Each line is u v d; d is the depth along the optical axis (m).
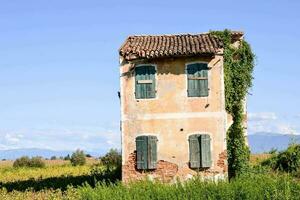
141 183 25.45
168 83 28.66
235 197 22.39
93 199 23.83
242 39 29.97
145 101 28.73
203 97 28.44
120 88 28.94
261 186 23.38
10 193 32.59
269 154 40.00
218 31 30.11
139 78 28.84
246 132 30.03
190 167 28.12
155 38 31.38
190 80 28.55
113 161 51.97
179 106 28.48
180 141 28.34
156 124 28.55
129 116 28.77
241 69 29.59
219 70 28.52
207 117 28.31
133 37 31.45
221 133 28.17
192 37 30.91
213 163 28.08
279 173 32.47
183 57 28.61
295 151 34.41
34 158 63.66
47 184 36.12
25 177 47.66
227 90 29.00
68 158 83.75
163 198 22.77
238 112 29.22
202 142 28.16
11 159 96.38
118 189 24.62
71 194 28.09
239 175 28.22
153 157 28.38
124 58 28.98
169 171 28.25
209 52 28.08
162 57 28.48
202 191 23.22
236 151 28.84
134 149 28.61
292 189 23.17
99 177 36.47
